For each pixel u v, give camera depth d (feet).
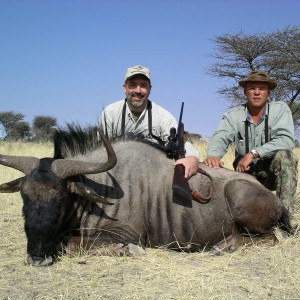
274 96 47.85
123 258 8.79
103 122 11.80
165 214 9.59
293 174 10.90
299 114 48.62
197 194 9.66
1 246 9.78
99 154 10.00
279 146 10.93
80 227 9.40
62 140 10.03
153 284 7.50
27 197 8.25
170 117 11.84
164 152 10.20
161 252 9.27
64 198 8.55
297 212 12.94
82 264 8.48
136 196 9.53
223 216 9.79
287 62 46.91
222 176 10.17
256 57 48.70
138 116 11.70
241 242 9.63
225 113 11.82
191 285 7.39
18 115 71.26
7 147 32.01
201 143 22.56
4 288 7.39
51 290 7.29
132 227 9.39
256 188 9.82
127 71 11.50
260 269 8.31
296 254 9.07
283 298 7.00
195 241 9.70
